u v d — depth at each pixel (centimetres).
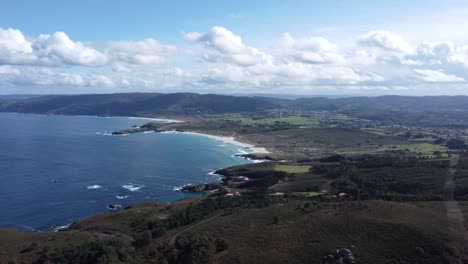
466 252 7056
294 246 7712
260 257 7375
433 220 8375
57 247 9681
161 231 9725
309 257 7256
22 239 10481
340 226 8325
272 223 9050
